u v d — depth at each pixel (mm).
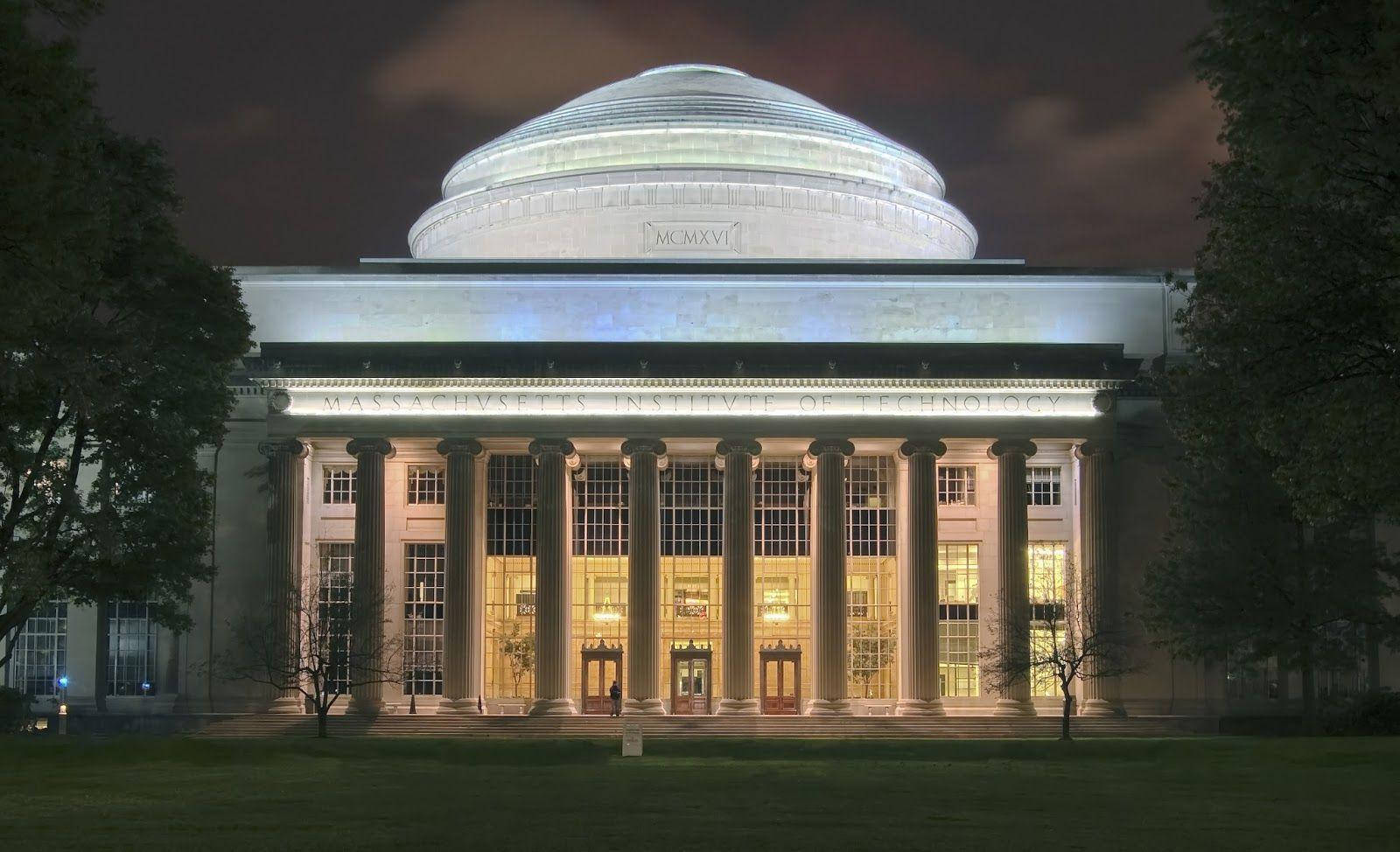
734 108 122188
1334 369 50156
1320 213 50125
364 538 96562
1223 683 98750
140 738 71375
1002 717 93438
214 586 99625
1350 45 45156
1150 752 70375
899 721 92250
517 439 98000
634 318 104312
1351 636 85688
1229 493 84188
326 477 101562
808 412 97312
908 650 96125
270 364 97625
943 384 97125
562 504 97000
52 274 42188
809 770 60844
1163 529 99812
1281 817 41188
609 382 96812
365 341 100375
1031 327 104250
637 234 116750
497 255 119875
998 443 97250
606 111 123125
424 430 97375
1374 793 48938
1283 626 82875
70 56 41656
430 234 127188
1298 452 53031
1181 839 35750
